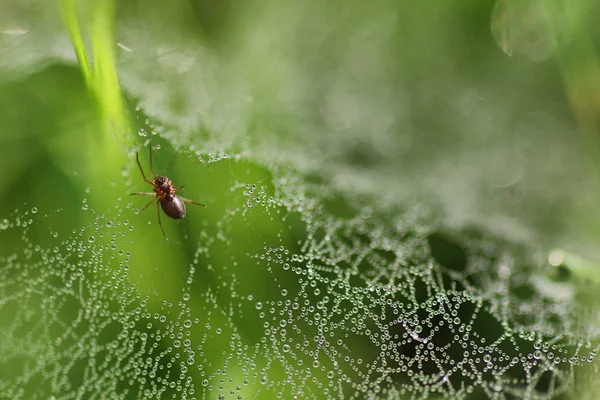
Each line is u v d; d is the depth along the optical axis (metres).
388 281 0.09
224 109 0.10
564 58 0.10
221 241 0.09
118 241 0.09
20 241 0.09
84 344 0.09
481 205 0.10
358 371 0.09
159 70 0.10
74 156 0.09
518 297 0.09
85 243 0.09
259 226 0.09
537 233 0.10
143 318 0.09
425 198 0.10
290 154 0.10
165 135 0.09
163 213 0.09
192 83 0.10
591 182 0.10
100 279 0.09
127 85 0.10
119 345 0.09
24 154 0.09
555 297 0.09
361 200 0.10
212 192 0.09
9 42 0.10
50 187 0.09
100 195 0.09
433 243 0.10
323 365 0.09
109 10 0.09
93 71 0.09
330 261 0.09
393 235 0.10
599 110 0.10
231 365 0.09
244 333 0.09
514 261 0.10
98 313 0.09
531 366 0.09
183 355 0.09
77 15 0.09
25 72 0.09
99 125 0.09
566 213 0.10
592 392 0.09
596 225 0.10
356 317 0.09
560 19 0.10
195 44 0.11
